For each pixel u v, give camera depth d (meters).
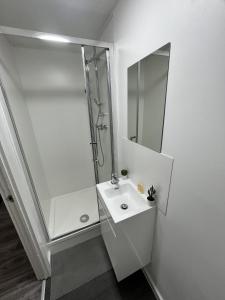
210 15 0.54
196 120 0.68
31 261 1.29
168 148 0.90
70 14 1.27
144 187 1.26
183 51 0.68
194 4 0.59
